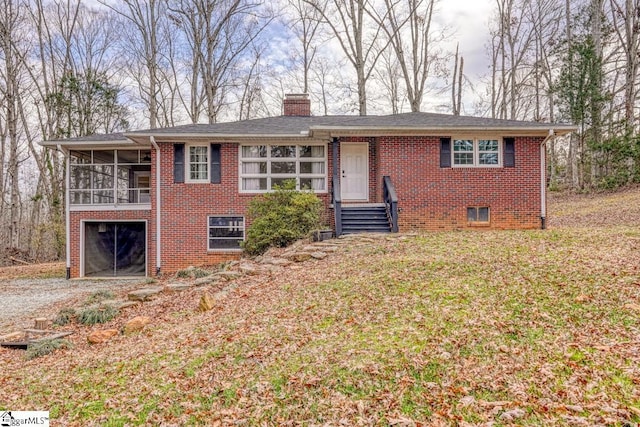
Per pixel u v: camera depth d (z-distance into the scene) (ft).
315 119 56.80
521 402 12.37
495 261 26.78
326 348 16.88
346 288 24.35
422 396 13.14
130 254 57.98
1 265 70.69
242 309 23.91
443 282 23.39
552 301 19.43
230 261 44.68
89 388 16.29
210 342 19.38
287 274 30.55
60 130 81.10
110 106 88.12
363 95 84.12
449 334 16.89
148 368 17.48
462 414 12.07
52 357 21.65
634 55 80.33
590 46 77.87
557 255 27.25
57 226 76.84
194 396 14.58
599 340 15.62
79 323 27.86
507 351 15.34
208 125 52.11
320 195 49.47
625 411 11.55
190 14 87.51
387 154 46.85
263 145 49.47
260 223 43.91
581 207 68.80
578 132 84.89
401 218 46.44
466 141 47.16
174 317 25.68
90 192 53.26
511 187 47.01
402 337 17.06
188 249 48.39
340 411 12.78
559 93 83.61
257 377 15.31
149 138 47.32
